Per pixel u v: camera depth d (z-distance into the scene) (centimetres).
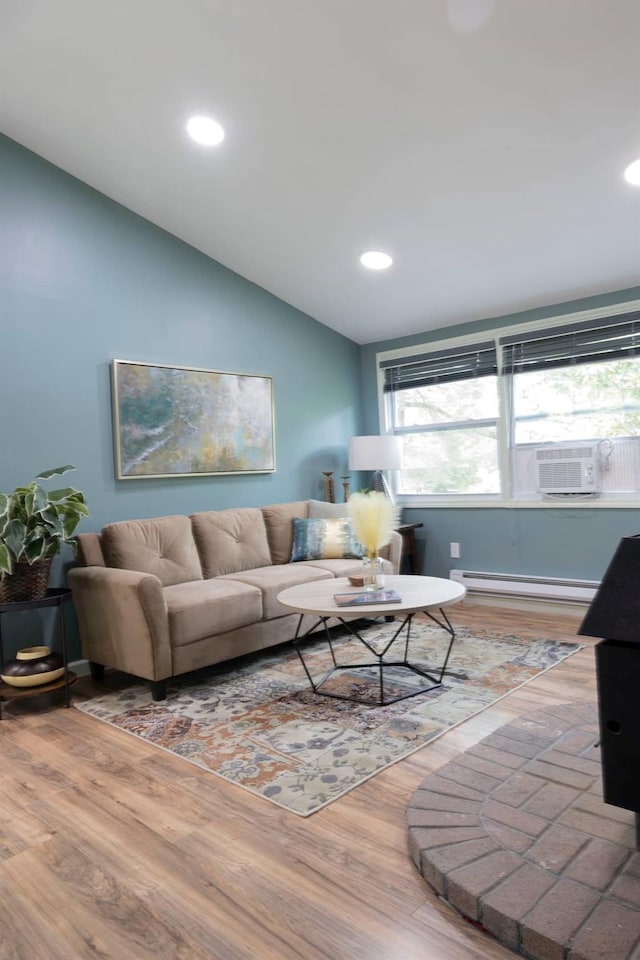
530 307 438
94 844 181
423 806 182
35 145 329
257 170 329
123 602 298
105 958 138
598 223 339
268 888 158
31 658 296
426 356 497
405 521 514
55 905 156
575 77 247
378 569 355
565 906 138
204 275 417
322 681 312
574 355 420
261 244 401
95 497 358
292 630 361
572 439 427
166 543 362
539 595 430
